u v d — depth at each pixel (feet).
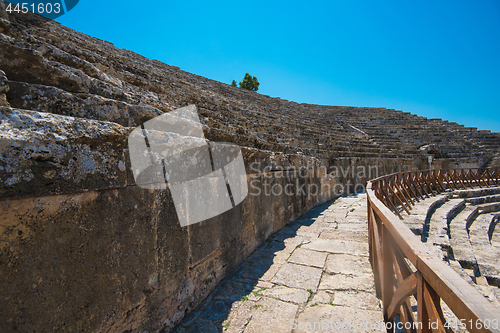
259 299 9.79
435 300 4.39
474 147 63.77
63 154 4.88
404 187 27.91
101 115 6.56
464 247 18.60
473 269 16.11
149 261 7.13
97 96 6.61
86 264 5.37
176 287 8.31
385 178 22.52
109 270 5.89
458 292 3.40
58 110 5.73
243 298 9.89
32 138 4.41
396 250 6.99
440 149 59.52
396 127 71.15
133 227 6.59
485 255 19.34
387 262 7.89
